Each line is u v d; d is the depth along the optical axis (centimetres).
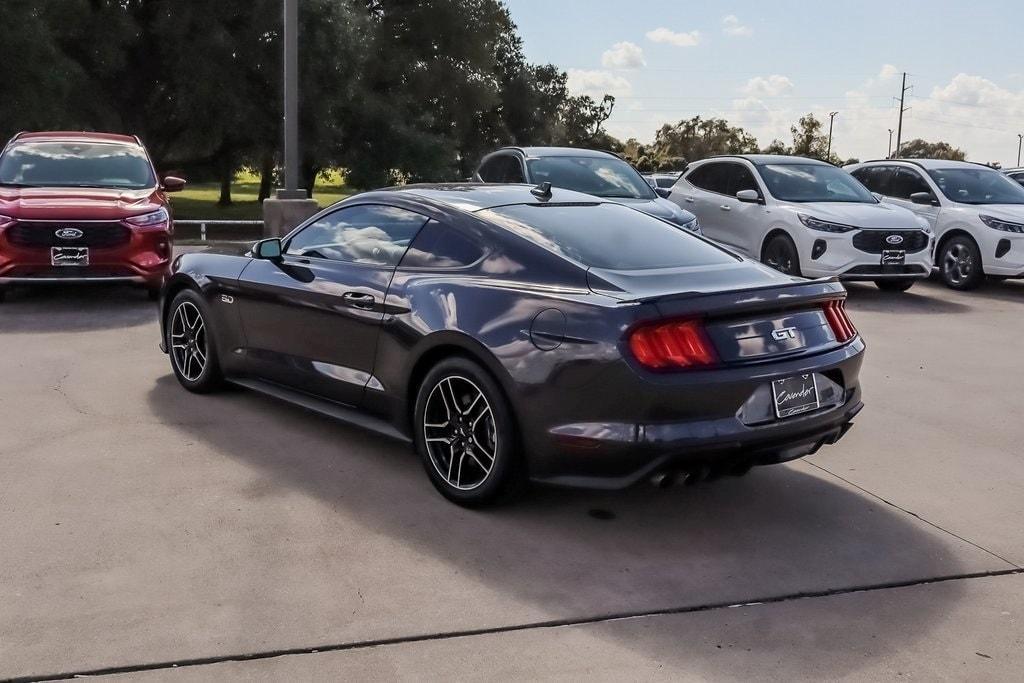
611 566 373
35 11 1944
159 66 2362
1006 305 1098
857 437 561
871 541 405
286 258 536
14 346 732
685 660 304
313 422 552
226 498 432
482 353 407
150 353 720
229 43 2198
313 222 538
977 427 586
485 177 1198
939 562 385
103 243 877
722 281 416
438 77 3694
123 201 916
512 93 5131
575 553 384
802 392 402
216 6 2252
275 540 388
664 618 332
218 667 293
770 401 391
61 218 863
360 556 376
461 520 416
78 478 450
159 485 445
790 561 382
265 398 599
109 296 985
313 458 490
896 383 698
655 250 447
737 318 390
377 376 469
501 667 297
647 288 397
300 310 511
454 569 367
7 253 857
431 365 448
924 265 1098
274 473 466
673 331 373
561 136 5653
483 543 392
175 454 489
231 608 330
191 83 2219
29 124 1934
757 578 366
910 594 356
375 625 322
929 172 1306
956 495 465
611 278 404
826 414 411
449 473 433
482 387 411
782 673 298
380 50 3425
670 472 377
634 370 368
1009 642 321
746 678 295
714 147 10631
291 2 1434
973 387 689
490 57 3888
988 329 931
